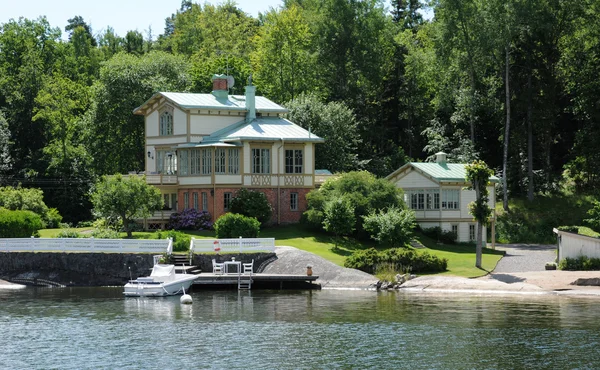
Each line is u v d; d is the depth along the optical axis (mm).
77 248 87562
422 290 80875
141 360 52688
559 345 55438
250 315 67188
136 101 127750
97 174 131375
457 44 123750
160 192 99500
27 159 142000
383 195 101812
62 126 136125
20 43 156750
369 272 86250
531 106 125938
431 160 133000
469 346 55438
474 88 127375
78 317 66688
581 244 88125
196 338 58625
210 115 109562
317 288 83312
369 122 148625
